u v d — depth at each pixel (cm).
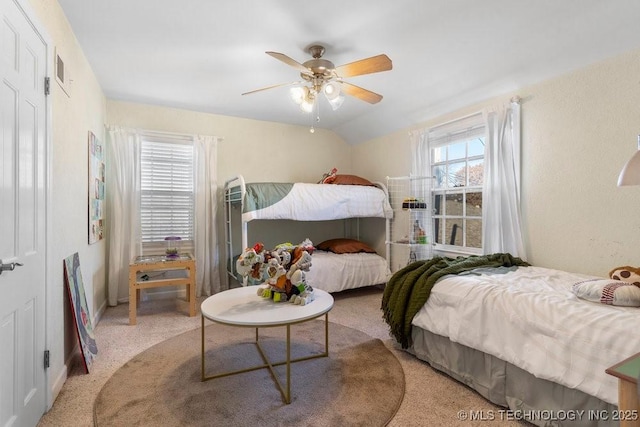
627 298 162
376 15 216
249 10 212
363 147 506
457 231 363
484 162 310
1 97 131
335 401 190
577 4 202
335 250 435
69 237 224
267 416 176
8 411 137
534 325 169
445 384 210
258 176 465
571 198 257
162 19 222
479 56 270
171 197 415
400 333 246
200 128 429
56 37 198
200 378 215
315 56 259
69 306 223
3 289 132
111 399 190
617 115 229
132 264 318
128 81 328
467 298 204
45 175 176
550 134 270
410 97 362
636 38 215
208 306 213
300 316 194
